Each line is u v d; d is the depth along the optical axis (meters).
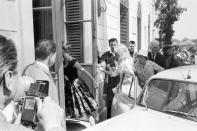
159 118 3.00
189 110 3.03
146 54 5.57
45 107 1.49
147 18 19.97
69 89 4.57
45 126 1.43
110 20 8.68
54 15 4.12
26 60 4.36
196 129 2.67
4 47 1.22
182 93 3.20
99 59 6.76
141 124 2.83
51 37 4.95
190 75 3.35
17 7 4.20
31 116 1.57
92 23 5.71
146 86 3.62
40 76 2.92
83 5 6.05
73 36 6.23
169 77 3.42
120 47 4.80
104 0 7.65
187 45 10.44
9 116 1.33
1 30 3.87
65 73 4.61
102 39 7.73
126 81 4.43
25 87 1.94
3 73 1.21
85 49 6.14
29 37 4.45
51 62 3.10
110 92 5.48
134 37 13.82
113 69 5.36
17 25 4.20
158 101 3.34
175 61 7.38
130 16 12.43
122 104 3.81
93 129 2.87
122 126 2.80
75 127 3.63
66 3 6.14
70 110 4.54
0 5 3.85
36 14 5.03
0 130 1.06
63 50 4.70
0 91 1.22
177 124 2.81
